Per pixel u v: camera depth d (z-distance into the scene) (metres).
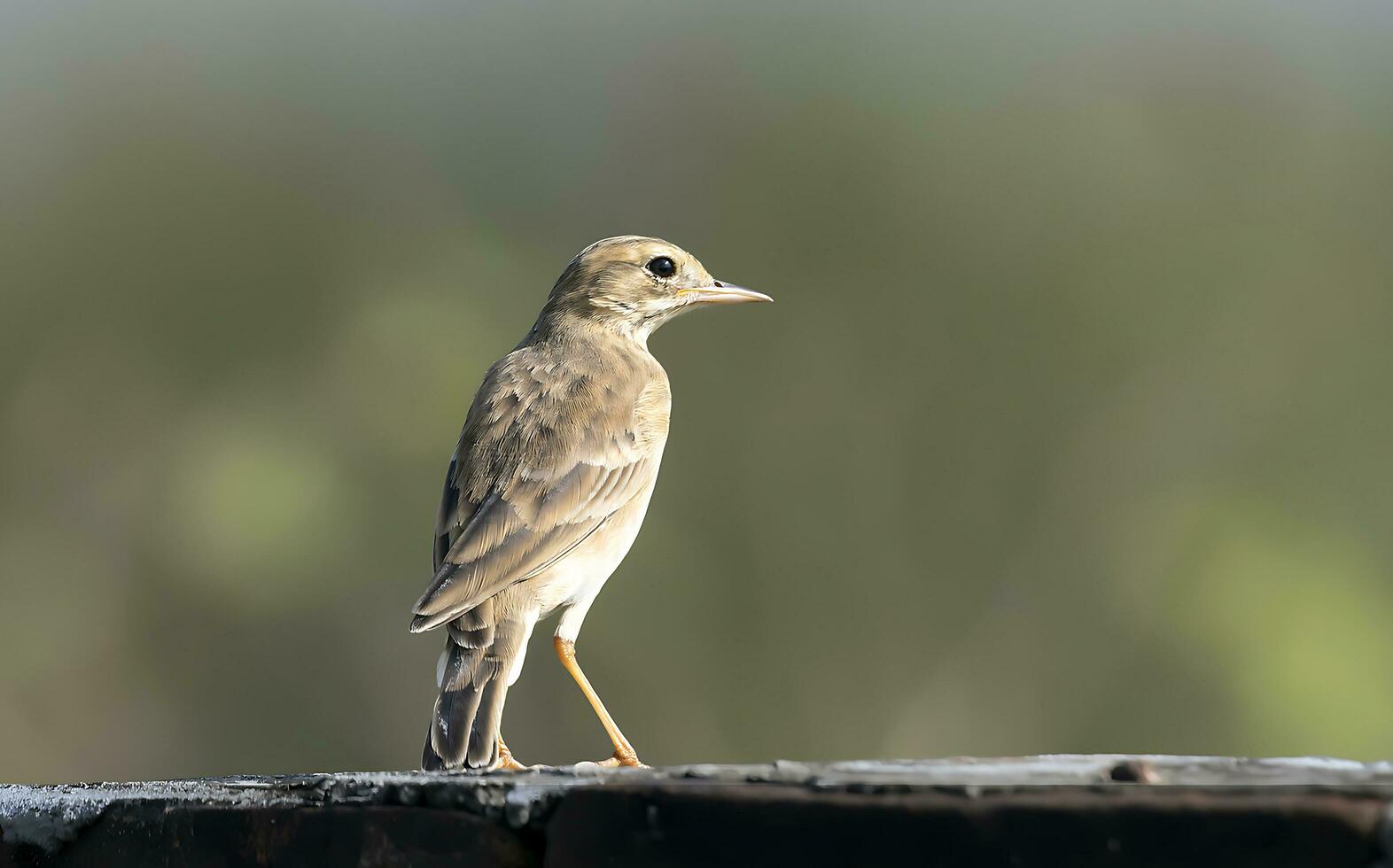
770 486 18.02
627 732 16.81
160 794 4.38
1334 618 17.38
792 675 17.47
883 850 3.31
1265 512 18.03
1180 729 17.28
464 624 7.21
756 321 18.33
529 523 7.54
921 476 18.25
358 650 16.78
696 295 9.21
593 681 16.81
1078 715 17.69
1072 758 3.84
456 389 17.77
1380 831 2.92
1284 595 17.48
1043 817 3.18
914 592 17.97
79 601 16.95
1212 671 17.30
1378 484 18.16
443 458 17.53
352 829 3.99
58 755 16.56
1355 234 18.92
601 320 9.04
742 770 3.76
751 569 17.66
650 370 8.67
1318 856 2.96
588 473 7.84
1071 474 18.28
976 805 3.23
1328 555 17.84
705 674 17.28
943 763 3.76
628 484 8.04
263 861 4.12
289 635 16.77
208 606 16.88
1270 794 3.03
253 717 16.59
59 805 4.51
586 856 3.65
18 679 16.72
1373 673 17.08
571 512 7.68
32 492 17.28
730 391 18.09
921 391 18.44
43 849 4.53
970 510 18.17
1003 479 18.28
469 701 6.90
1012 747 17.64
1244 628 17.39
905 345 18.53
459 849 3.82
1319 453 18.31
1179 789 3.10
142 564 17.09
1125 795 3.12
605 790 3.63
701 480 17.86
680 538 17.59
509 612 7.34
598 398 8.16
